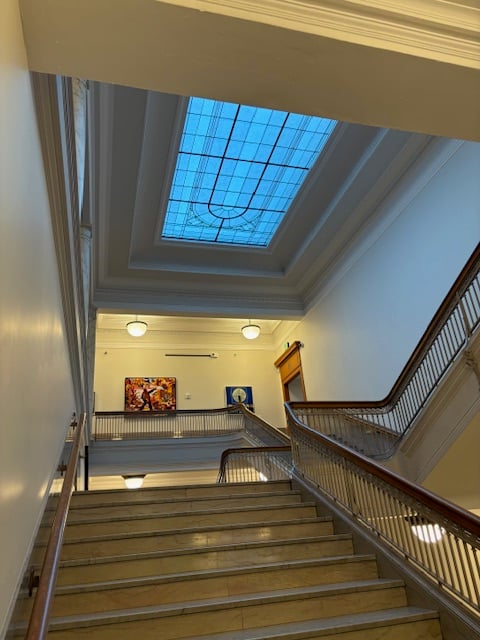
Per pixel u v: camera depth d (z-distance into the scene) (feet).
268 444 27.40
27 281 5.81
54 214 8.38
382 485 10.78
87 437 26.96
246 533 12.13
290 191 26.04
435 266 21.34
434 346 17.01
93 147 19.47
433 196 21.84
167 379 40.29
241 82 6.89
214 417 36.19
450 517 8.34
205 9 5.82
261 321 42.04
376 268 26.18
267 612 8.73
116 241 27.20
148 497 14.97
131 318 39.78
